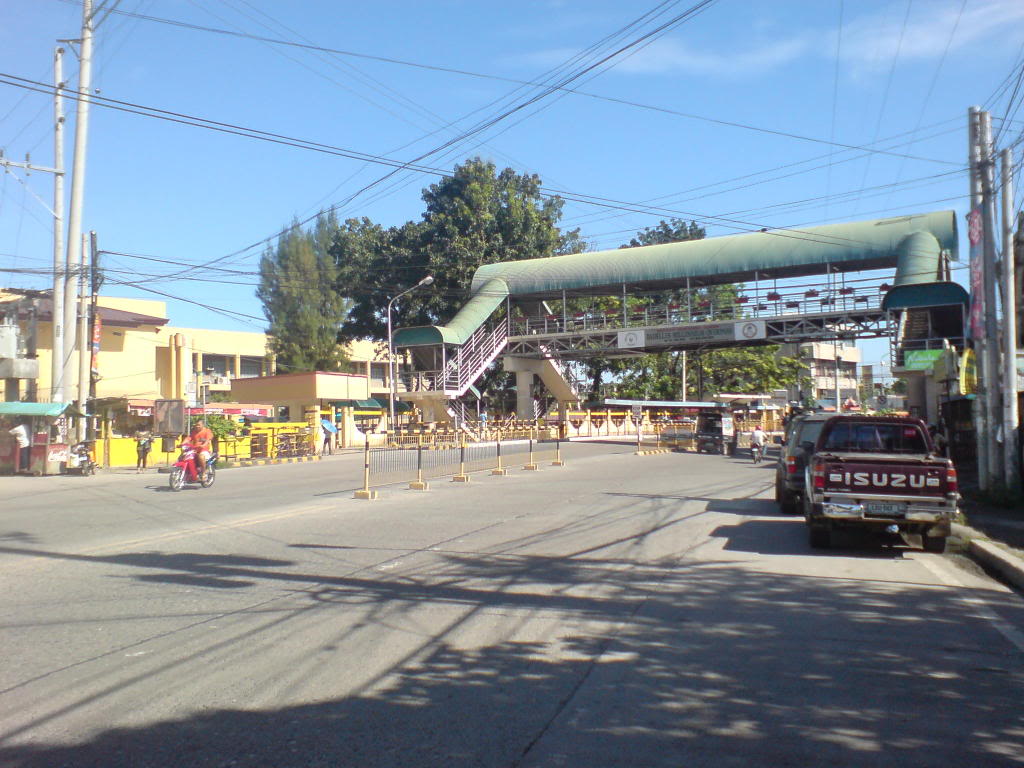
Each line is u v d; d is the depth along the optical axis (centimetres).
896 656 665
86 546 1185
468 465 2683
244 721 520
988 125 1706
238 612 795
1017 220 1900
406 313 5312
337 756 469
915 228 3806
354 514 1544
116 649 673
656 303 5741
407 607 815
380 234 5481
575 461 3172
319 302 6181
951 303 3241
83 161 2838
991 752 479
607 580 950
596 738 496
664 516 1520
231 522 1440
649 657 658
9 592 884
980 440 1800
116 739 494
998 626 760
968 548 1177
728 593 891
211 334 6531
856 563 1073
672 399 6700
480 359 4638
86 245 3050
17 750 479
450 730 506
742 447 4828
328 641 696
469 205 5272
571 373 5441
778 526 1405
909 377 3266
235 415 4409
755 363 6956
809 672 623
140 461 3044
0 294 3609
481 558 1084
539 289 4653
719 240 4291
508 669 624
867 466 1124
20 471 2864
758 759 468
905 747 485
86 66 2811
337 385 4556
